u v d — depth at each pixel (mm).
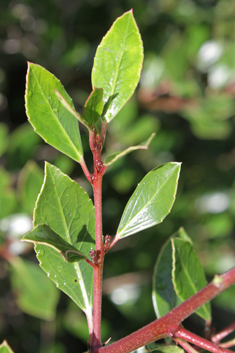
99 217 317
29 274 544
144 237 749
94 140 313
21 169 598
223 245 763
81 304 342
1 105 702
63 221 340
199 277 375
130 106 640
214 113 646
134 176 698
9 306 685
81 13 706
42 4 691
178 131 755
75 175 682
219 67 671
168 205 329
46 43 694
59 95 298
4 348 342
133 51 322
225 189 762
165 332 310
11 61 710
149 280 745
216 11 699
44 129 325
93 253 314
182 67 670
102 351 316
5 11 673
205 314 376
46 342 684
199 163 783
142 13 694
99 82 324
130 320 735
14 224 548
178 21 701
